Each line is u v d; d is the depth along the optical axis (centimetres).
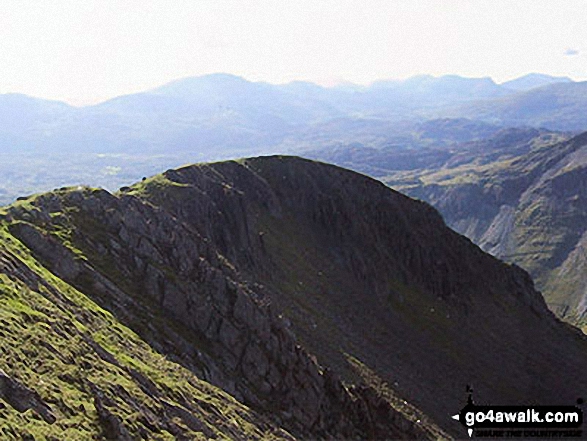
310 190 15625
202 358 6212
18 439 2706
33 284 4862
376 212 16912
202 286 7388
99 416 3372
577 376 15275
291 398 6888
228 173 13875
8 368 3212
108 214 7481
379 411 8369
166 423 3897
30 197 7169
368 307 13275
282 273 11962
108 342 4856
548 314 19075
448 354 13500
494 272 18825
